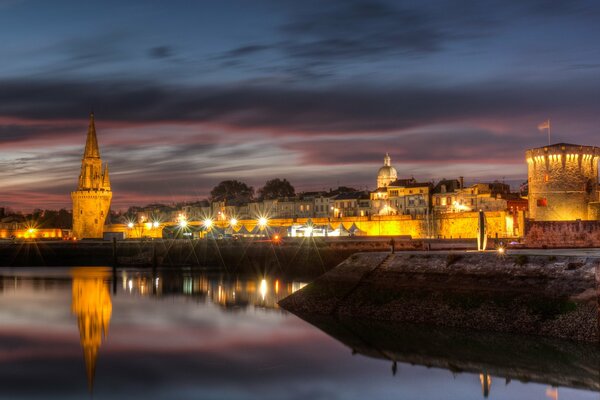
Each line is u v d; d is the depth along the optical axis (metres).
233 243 145.00
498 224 150.00
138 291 94.19
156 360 49.38
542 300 55.53
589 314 52.03
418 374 45.28
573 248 94.00
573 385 42.41
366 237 134.00
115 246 149.75
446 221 160.00
